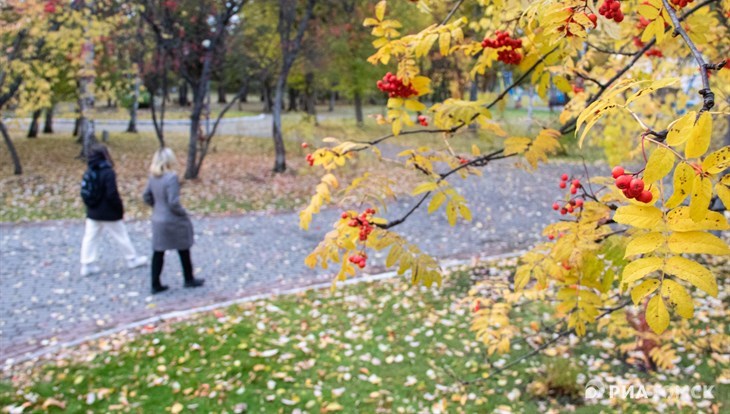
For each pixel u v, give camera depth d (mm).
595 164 17562
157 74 15383
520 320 5785
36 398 4363
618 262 2160
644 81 1231
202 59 15070
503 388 4590
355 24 16844
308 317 6152
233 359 5070
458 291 6895
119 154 18859
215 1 13703
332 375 4863
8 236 9203
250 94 65750
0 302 6387
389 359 5148
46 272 7469
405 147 14453
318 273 7785
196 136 14727
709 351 4613
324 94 41625
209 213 11336
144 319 6008
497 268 7672
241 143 23031
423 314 6203
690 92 4707
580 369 4730
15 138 22422
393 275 7582
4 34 11391
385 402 4441
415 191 2457
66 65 13477
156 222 6633
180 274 7562
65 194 12531
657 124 5000
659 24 1604
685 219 1156
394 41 2432
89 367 4891
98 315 6105
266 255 8570
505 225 10633
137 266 7781
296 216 11250
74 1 12148
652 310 1137
